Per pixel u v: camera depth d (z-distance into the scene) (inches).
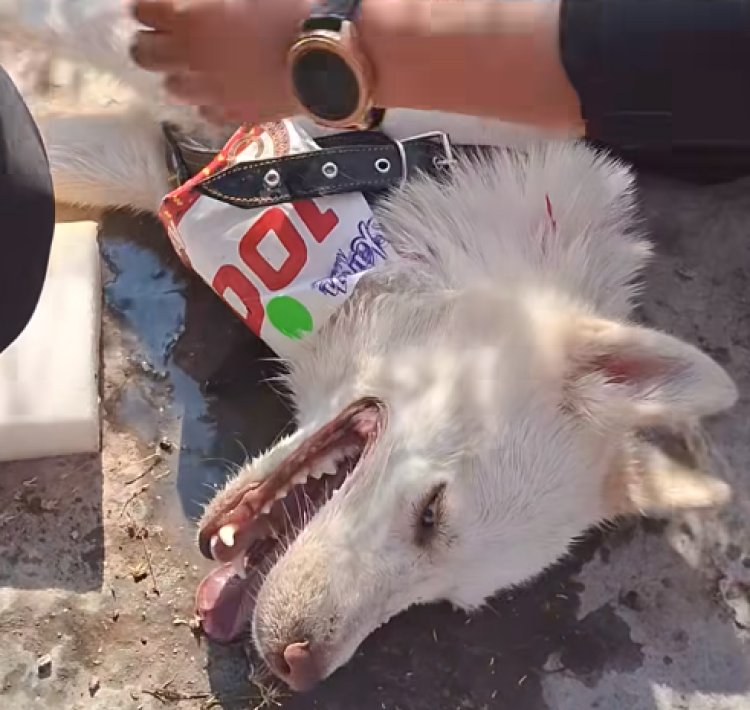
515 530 24.3
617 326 24.0
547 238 27.1
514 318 24.8
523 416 24.2
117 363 28.6
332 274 25.3
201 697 25.5
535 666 27.0
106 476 27.3
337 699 26.0
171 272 29.9
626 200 28.5
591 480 25.1
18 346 27.0
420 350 24.9
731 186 32.5
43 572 26.1
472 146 27.7
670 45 17.5
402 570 23.9
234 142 26.4
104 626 25.8
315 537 23.8
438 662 26.8
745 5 17.1
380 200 26.7
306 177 25.1
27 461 27.2
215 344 29.2
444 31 18.8
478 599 25.3
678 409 23.9
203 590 25.7
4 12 26.6
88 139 29.7
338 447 25.4
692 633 27.5
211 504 25.1
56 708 24.9
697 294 31.3
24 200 19.7
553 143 27.5
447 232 26.7
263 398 28.8
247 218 25.1
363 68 19.4
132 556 26.6
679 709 26.7
